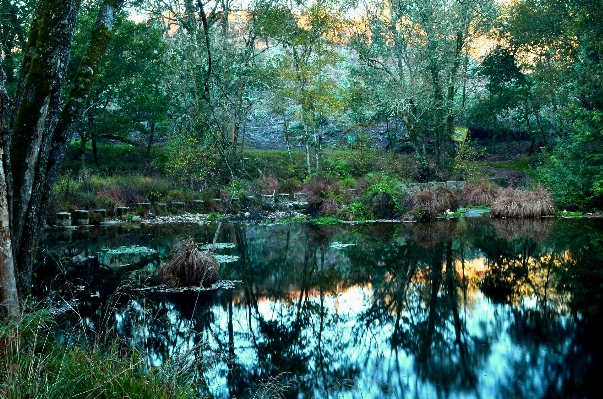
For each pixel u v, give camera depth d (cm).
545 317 706
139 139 2667
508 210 1767
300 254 1191
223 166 2039
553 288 857
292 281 936
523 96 2578
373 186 1866
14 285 382
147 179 2047
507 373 528
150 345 568
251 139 3005
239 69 1521
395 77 2367
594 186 1791
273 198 1966
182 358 441
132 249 1195
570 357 566
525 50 2581
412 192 1838
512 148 2877
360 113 2620
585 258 1086
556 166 1927
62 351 392
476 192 2033
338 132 3036
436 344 621
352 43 2369
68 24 433
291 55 2325
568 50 2245
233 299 805
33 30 446
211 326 675
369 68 2505
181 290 841
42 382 317
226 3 1279
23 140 421
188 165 2030
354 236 1445
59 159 466
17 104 436
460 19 2220
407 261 1099
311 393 487
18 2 1759
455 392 481
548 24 2425
